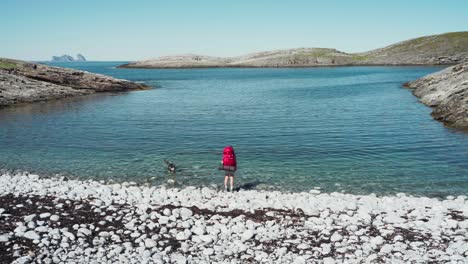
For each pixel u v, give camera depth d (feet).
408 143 100.53
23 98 201.98
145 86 305.73
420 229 47.44
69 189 64.28
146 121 141.90
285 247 43.32
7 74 226.17
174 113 163.02
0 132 120.57
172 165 77.77
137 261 39.96
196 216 52.19
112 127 129.59
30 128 127.65
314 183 70.90
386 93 234.99
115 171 79.00
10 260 39.52
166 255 41.70
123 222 49.96
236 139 109.50
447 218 50.47
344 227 48.37
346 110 165.37
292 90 275.80
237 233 46.85
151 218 51.06
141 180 73.00
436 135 108.99
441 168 78.69
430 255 41.04
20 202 56.75
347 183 70.64
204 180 72.90
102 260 40.11
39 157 90.27
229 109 175.42
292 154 92.12
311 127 126.52
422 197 60.70
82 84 263.08
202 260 40.88
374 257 40.65
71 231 47.19
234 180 72.95
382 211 53.52
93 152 94.89
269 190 67.05
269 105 188.96
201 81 407.85
